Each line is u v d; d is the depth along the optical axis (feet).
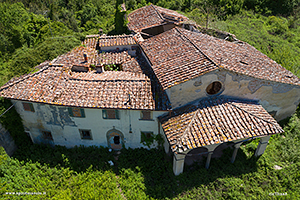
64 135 54.49
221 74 44.55
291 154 50.06
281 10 112.27
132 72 58.18
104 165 51.24
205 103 46.75
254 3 114.73
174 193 45.06
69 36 70.54
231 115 44.62
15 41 70.69
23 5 107.86
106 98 47.06
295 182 45.11
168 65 48.93
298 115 58.85
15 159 51.70
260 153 49.65
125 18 82.43
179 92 44.91
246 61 50.83
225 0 111.14
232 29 97.55
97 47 68.44
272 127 42.75
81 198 43.73
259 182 45.57
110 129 52.29
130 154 53.67
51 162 51.88
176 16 81.15
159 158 51.26
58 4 123.34
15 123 53.11
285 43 91.40
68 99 47.16
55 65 53.21
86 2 123.13
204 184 45.57
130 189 46.11
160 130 50.83
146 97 46.85
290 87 50.72
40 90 48.37
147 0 119.44
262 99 50.65
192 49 51.21
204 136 41.52
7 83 51.39
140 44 61.77
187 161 50.90
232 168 47.93
